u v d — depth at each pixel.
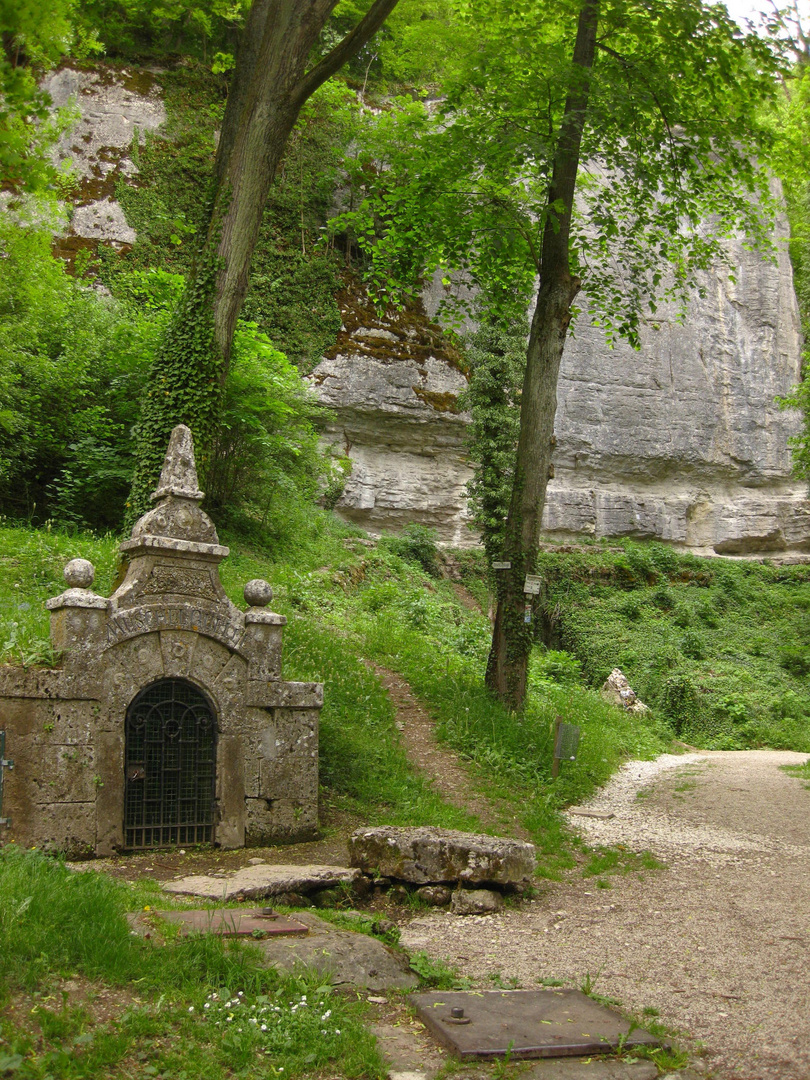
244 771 8.75
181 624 8.54
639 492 35.84
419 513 30.42
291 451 20.97
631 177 15.48
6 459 16.38
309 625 15.35
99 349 18.39
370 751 11.16
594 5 14.06
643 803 12.22
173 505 8.76
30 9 8.41
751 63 15.29
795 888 7.91
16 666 7.66
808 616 29.70
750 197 36.88
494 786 11.33
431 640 18.22
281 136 13.82
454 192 15.21
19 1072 3.58
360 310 29.98
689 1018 4.79
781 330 38.50
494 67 13.92
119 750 8.06
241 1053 4.02
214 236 13.58
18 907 4.71
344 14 32.09
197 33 31.84
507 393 26.17
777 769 15.58
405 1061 4.14
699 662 25.70
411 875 7.20
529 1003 4.85
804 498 36.78
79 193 27.48
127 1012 4.12
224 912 5.84
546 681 20.53
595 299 16.81
